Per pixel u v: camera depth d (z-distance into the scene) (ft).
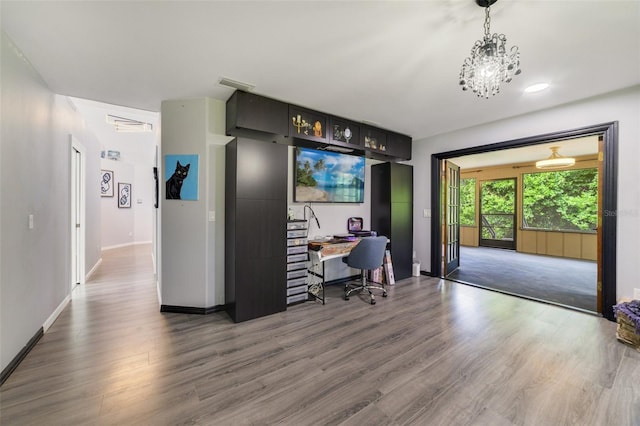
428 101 9.96
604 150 9.29
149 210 27.78
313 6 5.22
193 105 9.78
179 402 5.35
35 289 7.63
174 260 9.93
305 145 11.83
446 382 5.98
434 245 14.69
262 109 9.53
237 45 6.53
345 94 9.38
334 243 11.78
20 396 5.46
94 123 21.86
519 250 22.82
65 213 10.51
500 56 5.56
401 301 11.12
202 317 9.54
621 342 7.64
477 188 25.77
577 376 6.15
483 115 11.39
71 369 6.39
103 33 6.02
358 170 14.19
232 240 9.34
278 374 6.27
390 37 6.24
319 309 10.30
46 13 5.33
